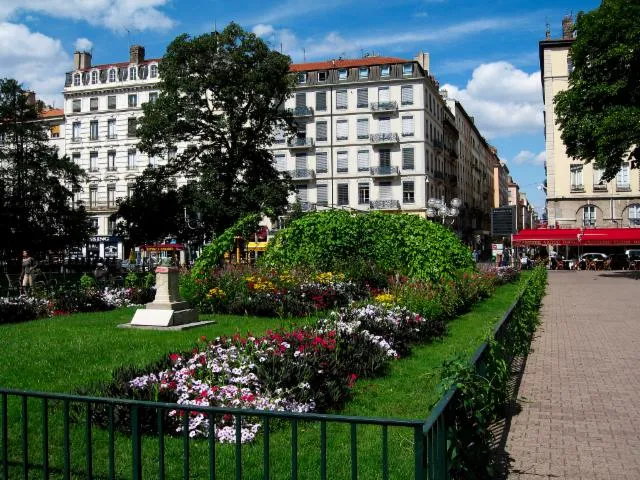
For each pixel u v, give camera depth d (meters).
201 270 16.64
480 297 20.38
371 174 62.59
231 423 5.98
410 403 7.16
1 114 42.41
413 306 12.88
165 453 5.46
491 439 5.72
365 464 5.16
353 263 19.22
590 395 7.96
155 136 38.19
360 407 7.00
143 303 19.28
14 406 6.75
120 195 68.38
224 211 36.19
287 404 6.49
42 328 13.23
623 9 30.70
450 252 18.61
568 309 19.02
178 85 37.53
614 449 5.81
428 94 64.38
